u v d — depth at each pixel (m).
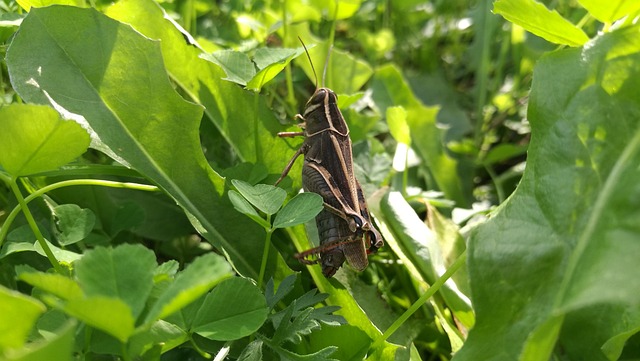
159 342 0.09
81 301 0.07
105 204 0.14
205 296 0.10
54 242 0.13
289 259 0.14
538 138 0.10
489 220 0.10
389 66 0.20
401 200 0.14
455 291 0.13
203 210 0.12
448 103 0.24
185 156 0.12
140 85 0.12
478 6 0.24
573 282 0.09
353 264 0.13
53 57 0.12
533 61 0.23
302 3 0.20
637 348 0.11
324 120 0.15
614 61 0.10
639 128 0.09
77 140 0.10
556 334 0.09
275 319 0.10
